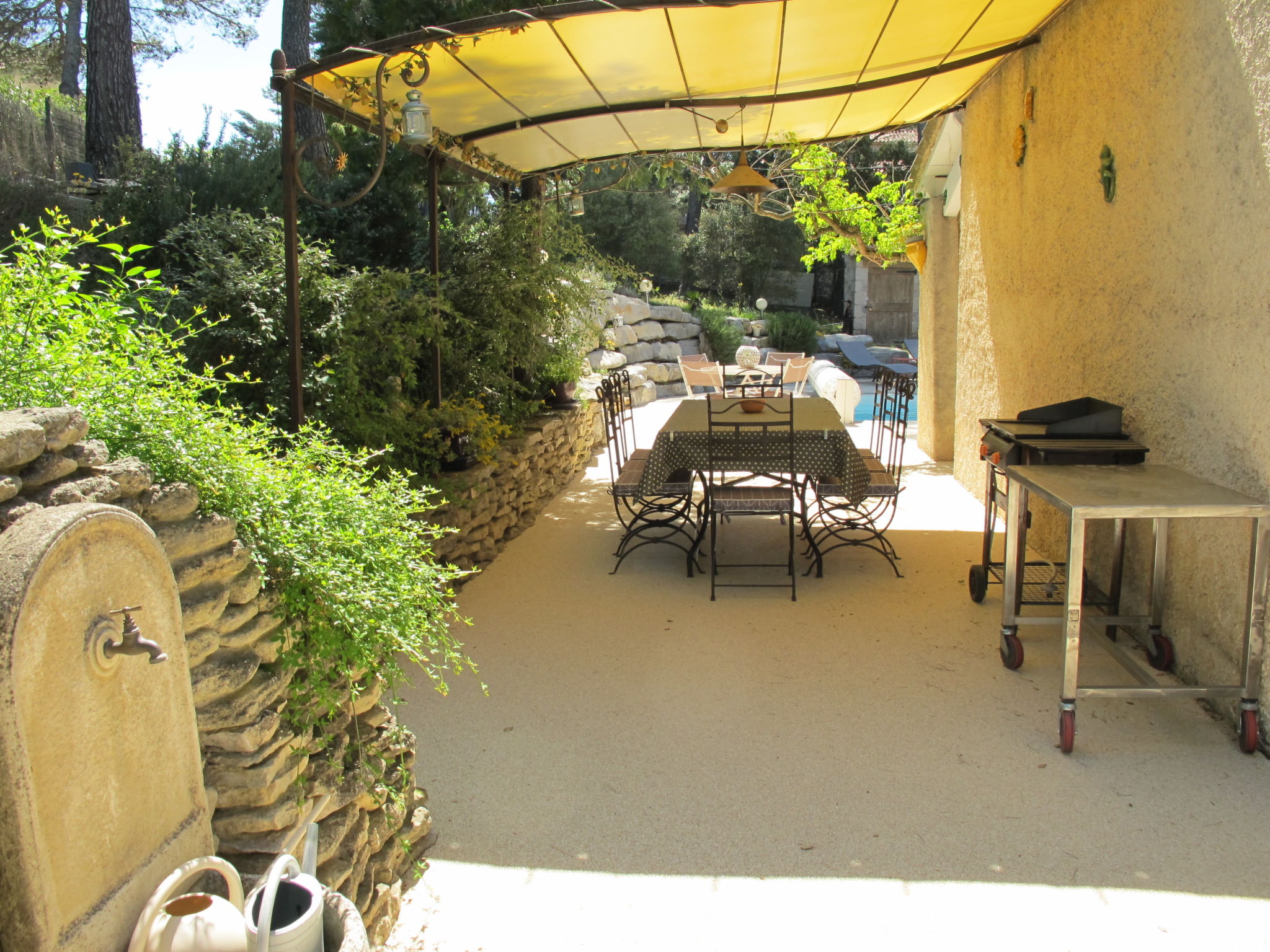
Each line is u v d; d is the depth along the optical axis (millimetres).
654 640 3963
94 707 1293
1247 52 2840
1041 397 4910
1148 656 3510
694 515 6367
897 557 5141
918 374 9000
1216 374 3078
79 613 1260
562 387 7738
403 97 4645
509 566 5156
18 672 1138
